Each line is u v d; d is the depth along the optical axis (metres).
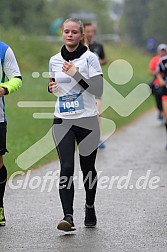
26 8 82.25
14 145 20.62
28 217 12.37
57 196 14.28
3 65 11.36
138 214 12.56
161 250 10.23
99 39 88.12
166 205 13.34
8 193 14.60
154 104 46.31
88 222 11.60
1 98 11.21
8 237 11.00
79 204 13.44
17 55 50.75
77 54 11.20
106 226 11.68
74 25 11.13
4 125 11.31
